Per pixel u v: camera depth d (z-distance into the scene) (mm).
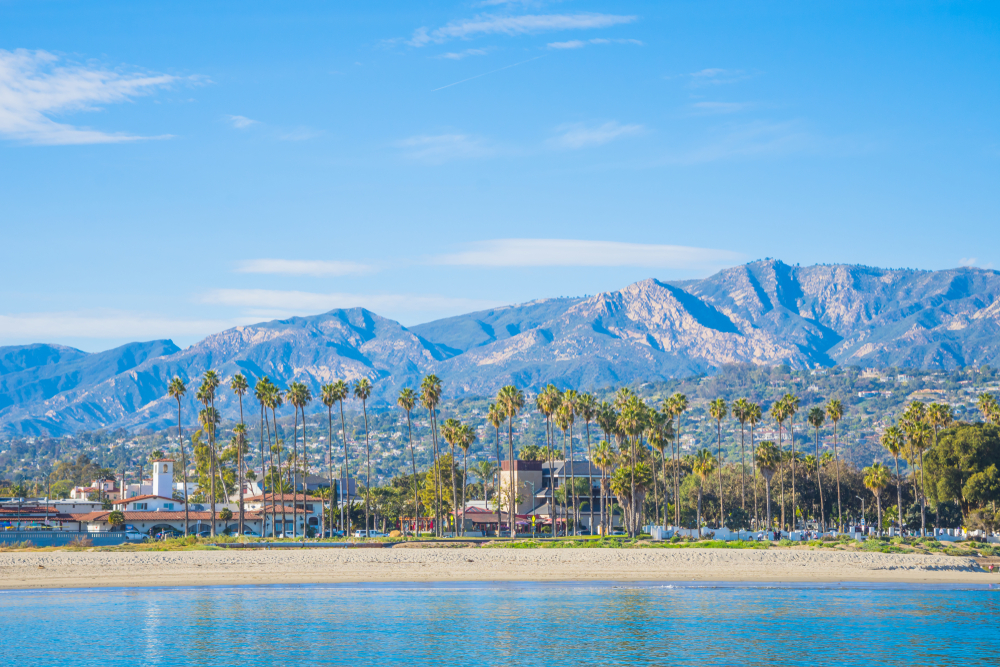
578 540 134625
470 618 78500
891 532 166625
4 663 63656
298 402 172875
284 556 111562
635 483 144250
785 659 64688
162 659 64500
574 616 79438
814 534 146000
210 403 163750
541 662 63844
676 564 108188
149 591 92188
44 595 89625
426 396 162875
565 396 164625
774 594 90812
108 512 160125
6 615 79312
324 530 162125
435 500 187000
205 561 107625
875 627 74688
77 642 69312
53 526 165000
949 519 183625
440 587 95500
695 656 65500
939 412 180250
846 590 93125
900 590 93312
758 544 124625
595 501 199875
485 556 113312
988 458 142875
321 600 87250
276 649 67312
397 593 91688
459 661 64062
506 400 158375
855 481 199125
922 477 153125
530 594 90938
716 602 86062
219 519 166625
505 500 195250
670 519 194750
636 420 158625
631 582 98938
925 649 67500
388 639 70562
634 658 64938
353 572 103938
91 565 104312
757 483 195875
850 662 63812
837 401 197375
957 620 77562
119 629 73938
